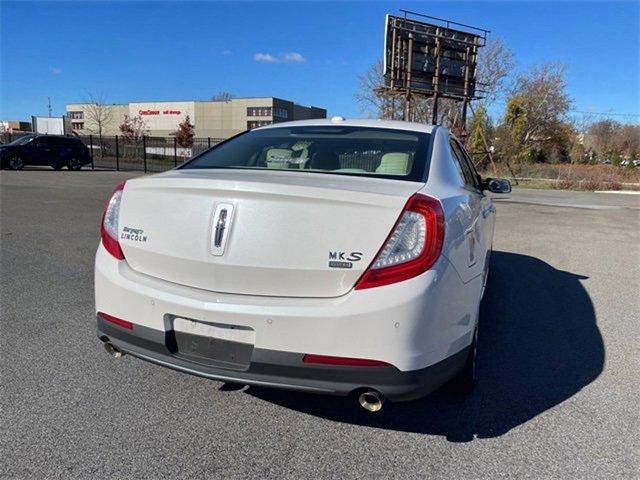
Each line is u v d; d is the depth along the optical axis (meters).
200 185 2.40
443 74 23.55
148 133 69.25
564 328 4.47
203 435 2.66
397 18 22.09
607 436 2.74
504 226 11.48
